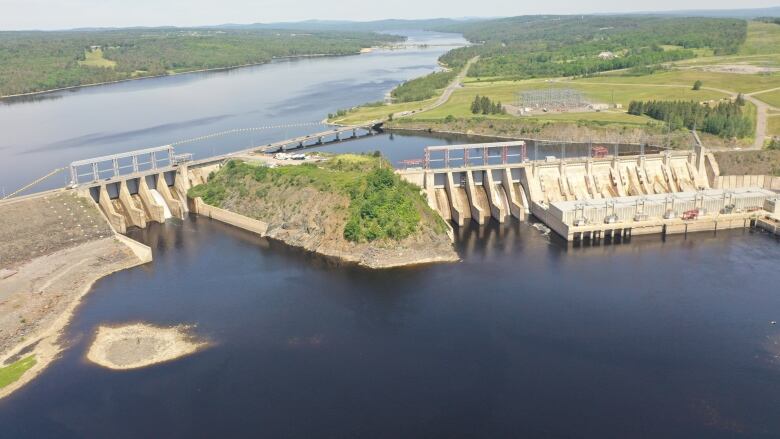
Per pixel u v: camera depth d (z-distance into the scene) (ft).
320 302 423.64
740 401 312.91
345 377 336.29
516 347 363.35
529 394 319.68
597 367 342.64
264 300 427.33
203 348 367.66
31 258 489.67
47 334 387.55
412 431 293.23
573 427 295.07
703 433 290.56
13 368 349.61
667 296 426.51
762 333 375.66
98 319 405.39
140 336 381.40
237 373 341.62
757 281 448.65
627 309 407.64
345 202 529.45
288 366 347.36
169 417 306.35
